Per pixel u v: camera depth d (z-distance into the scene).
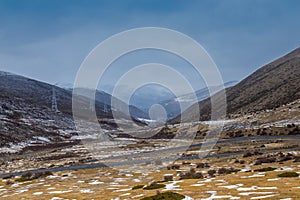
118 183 57.69
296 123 139.75
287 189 36.00
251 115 182.12
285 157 66.62
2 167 100.75
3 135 174.75
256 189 37.66
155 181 54.91
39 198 48.28
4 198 50.22
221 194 36.38
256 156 77.00
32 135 193.62
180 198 34.28
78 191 52.16
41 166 96.62
